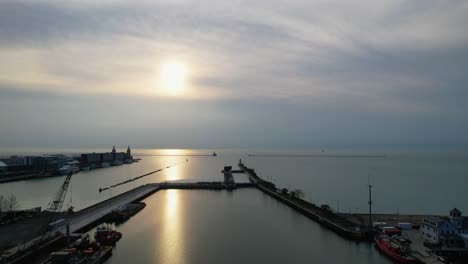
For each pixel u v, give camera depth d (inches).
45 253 3366.1
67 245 3457.2
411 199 6899.6
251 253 3390.7
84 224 4269.2
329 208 5423.2
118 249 3481.8
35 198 6884.8
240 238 3922.2
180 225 4534.9
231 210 5679.1
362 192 7795.3
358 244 3740.2
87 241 3454.7
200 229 4325.8
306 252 3447.3
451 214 3602.4
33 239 3563.0
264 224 4653.1
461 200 6796.3
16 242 3489.2
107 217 4778.5
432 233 3484.3
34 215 4847.4
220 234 4084.6
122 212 5027.1
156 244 3651.6
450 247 3253.0
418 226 4013.3
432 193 7647.6
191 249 3486.7
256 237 3976.4
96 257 3107.8
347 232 3954.2
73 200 6653.5
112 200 6151.6
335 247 3619.6
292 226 4552.2
